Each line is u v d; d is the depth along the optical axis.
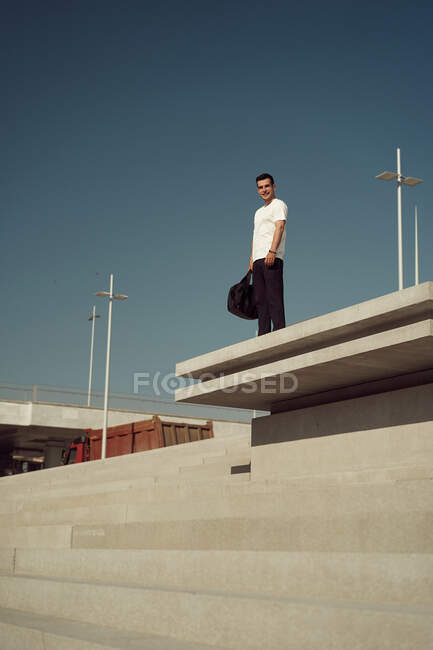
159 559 6.91
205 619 5.42
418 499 6.18
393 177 25.92
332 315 8.52
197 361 10.89
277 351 9.56
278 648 4.87
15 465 41.16
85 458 26.30
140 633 5.87
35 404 32.12
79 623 6.47
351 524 5.79
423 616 4.14
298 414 10.21
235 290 10.52
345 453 9.38
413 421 8.56
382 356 8.25
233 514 7.72
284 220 9.95
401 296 7.67
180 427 23.81
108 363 34.22
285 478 9.55
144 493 10.06
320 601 4.98
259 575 5.89
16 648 6.30
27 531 9.84
